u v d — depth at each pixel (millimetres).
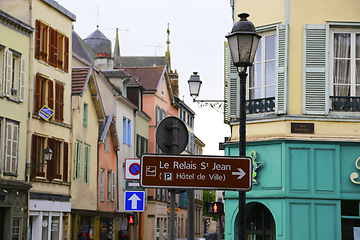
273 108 21500
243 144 12289
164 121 12180
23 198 32688
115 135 50438
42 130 35719
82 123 42562
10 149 31781
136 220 22984
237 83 22484
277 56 21312
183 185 10078
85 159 43438
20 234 32219
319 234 20484
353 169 20688
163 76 75750
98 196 46375
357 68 21312
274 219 20891
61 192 38344
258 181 21438
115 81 55594
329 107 21047
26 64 33938
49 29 37031
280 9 21500
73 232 40594
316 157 20797
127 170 22641
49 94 36719
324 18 21250
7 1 34656
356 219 21016
